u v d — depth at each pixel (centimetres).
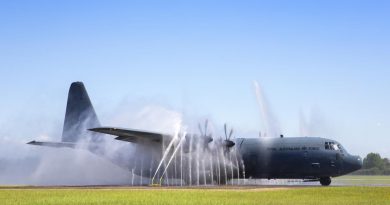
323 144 3941
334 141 3991
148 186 3772
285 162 3934
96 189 3206
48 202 2180
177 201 2183
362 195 2488
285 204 2019
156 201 2184
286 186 3728
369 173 12812
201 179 4028
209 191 2855
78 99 4722
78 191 2911
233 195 2502
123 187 3553
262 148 4000
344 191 2772
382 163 14575
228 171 4025
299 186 3722
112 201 2203
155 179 4216
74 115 4709
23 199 2323
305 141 3972
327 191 2788
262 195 2503
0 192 2856
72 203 2134
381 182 5559
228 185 3962
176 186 3744
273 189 3089
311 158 3900
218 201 2164
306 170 3912
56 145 4272
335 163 3900
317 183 5044
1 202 2181
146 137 3850
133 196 2456
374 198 2319
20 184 4725
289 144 3972
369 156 14775
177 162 4062
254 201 2175
